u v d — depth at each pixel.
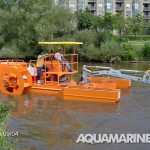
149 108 16.48
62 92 18.11
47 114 15.31
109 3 102.56
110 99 17.38
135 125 13.85
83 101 17.58
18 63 20.58
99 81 21.03
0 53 43.94
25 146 11.41
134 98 18.66
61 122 14.17
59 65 19.45
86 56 46.81
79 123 14.05
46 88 19.34
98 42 48.78
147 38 73.56
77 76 26.67
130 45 49.59
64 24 47.41
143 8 110.94
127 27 78.56
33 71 20.14
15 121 14.22
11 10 45.88
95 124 13.94
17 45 46.22
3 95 19.16
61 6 48.94
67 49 46.50
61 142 11.88
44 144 11.66
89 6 101.19
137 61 46.62
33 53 46.47
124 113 15.56
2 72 19.53
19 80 19.20
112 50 46.25
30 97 18.61
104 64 43.22
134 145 11.69
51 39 44.94
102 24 66.69
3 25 45.78
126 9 105.50
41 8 45.91
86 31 48.28
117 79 21.95
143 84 23.23
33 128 13.34
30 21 45.38
